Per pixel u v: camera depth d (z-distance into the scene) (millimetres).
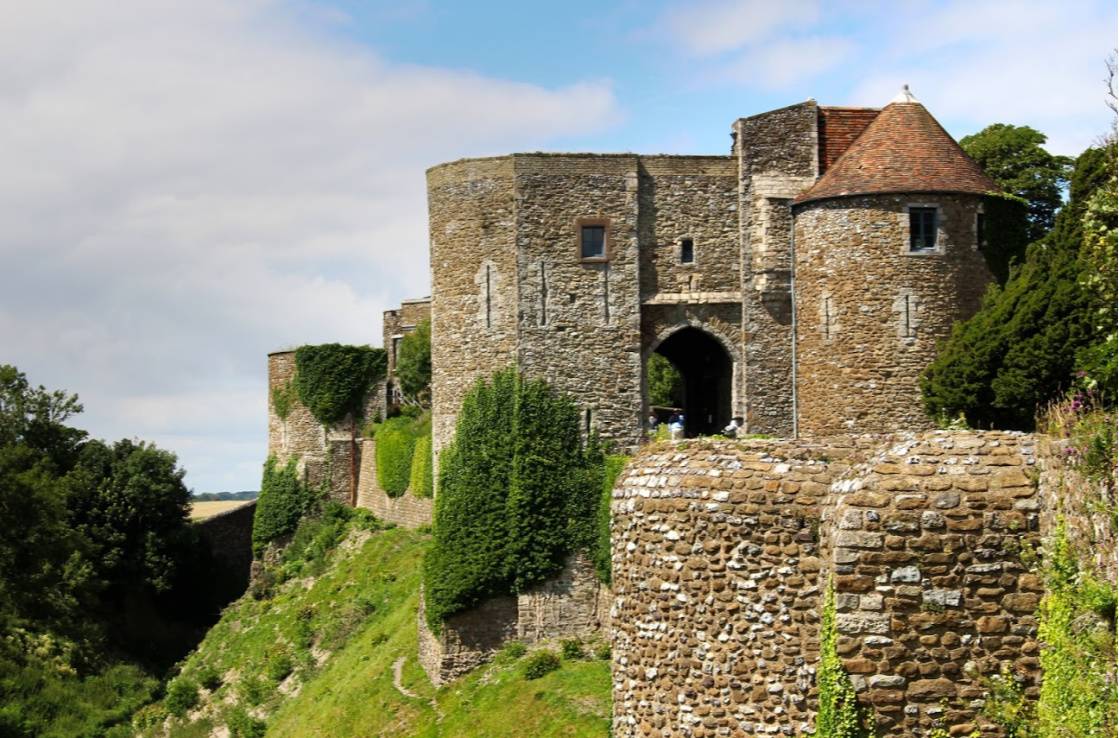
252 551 72500
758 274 38938
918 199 35219
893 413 35250
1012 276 31875
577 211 39344
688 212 39594
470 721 34688
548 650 37094
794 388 37969
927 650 11578
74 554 63406
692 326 39312
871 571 11719
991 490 11609
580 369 39156
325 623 52531
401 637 43906
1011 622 11469
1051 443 11422
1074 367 25438
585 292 39281
